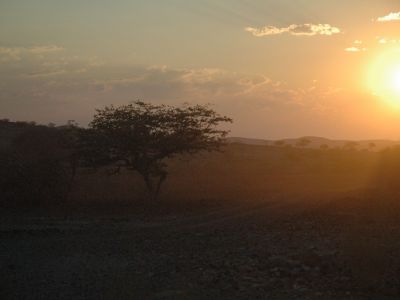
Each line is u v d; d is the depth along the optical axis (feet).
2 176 100.27
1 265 47.93
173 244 57.98
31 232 69.87
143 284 38.83
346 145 408.87
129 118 108.88
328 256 44.88
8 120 278.46
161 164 111.45
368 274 36.22
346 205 84.94
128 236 66.13
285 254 48.29
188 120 110.73
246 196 117.19
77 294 36.55
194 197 116.67
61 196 104.68
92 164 109.40
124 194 122.21
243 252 50.42
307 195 109.81
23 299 35.45
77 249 56.29
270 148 347.97
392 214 73.41
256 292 35.42
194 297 34.63
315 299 33.45
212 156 258.57
